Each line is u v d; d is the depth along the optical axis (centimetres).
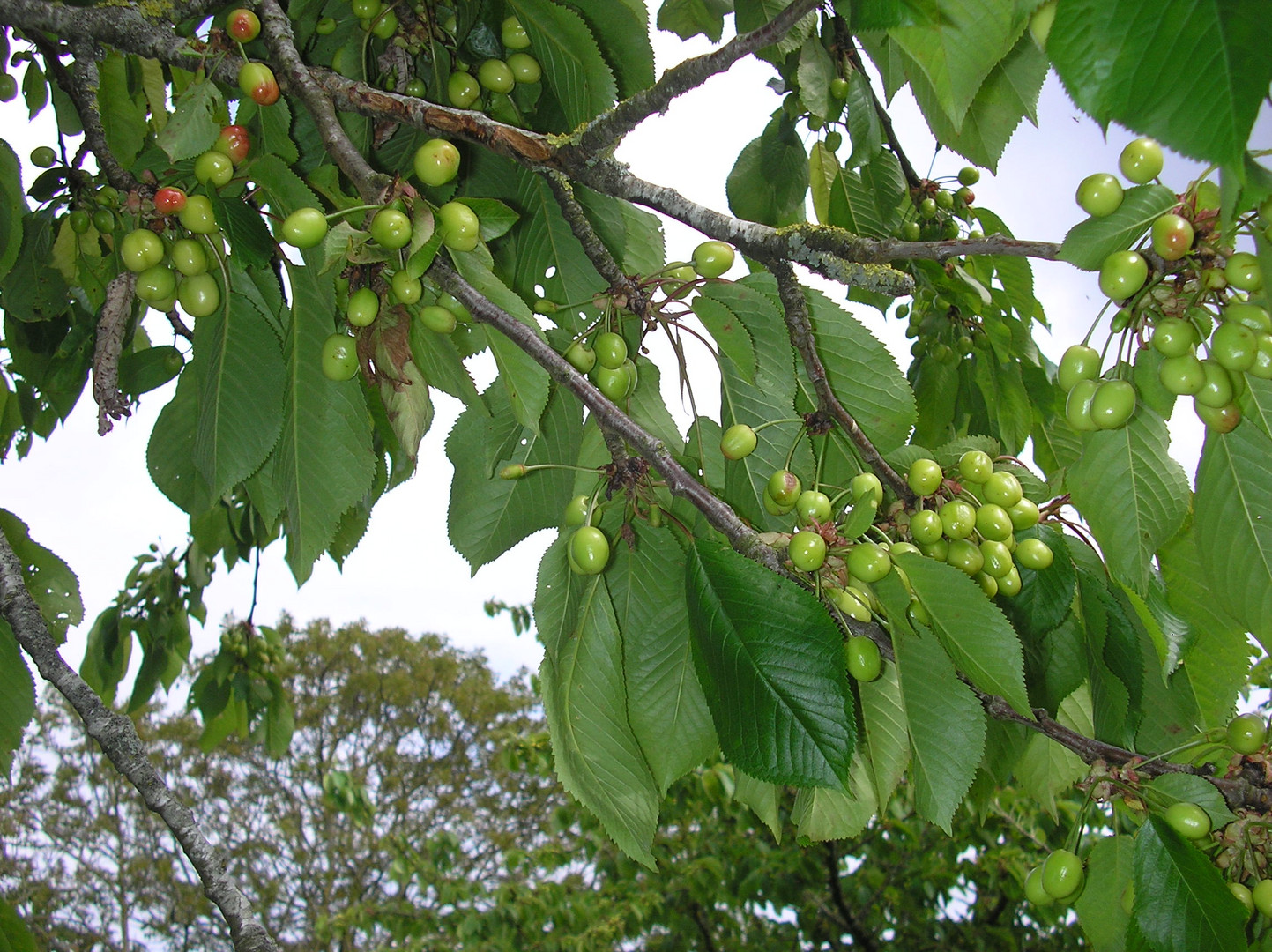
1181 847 176
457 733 2025
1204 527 191
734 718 175
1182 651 234
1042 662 246
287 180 200
